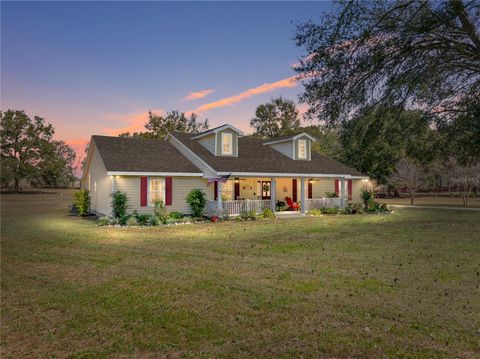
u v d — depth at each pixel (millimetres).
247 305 5281
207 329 4395
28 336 4246
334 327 4445
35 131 52656
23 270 7570
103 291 6012
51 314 4973
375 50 5562
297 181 24656
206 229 14492
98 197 20531
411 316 4809
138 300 5531
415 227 14930
